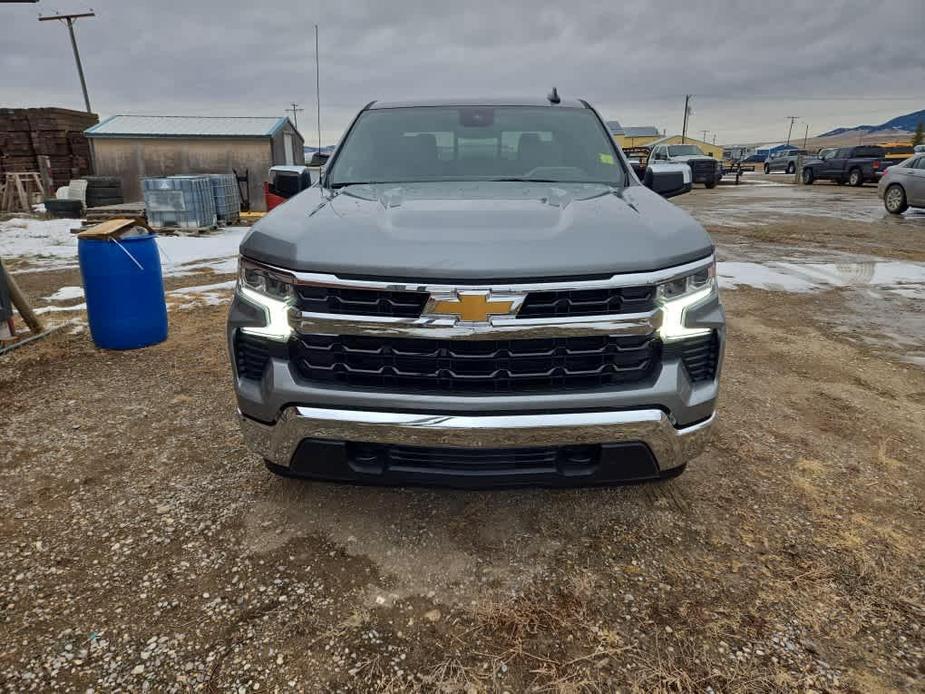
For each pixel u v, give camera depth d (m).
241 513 2.64
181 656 1.91
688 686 1.81
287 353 2.18
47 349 4.79
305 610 2.10
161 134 14.79
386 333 2.04
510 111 3.63
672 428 2.16
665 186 3.32
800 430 3.51
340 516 2.62
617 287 2.02
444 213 2.36
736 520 2.62
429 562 2.34
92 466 3.04
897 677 1.85
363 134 3.53
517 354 2.04
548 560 2.36
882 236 11.52
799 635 2.00
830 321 5.90
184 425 3.49
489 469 2.17
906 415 3.75
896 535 2.54
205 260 9.27
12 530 2.52
